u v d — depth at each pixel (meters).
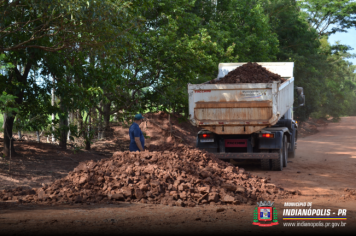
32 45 9.58
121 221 4.94
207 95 10.70
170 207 6.11
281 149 11.14
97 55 11.20
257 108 10.44
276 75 12.34
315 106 31.25
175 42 15.43
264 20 24.08
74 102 10.80
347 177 9.95
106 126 16.28
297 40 30.97
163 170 7.32
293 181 9.28
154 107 17.02
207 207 6.18
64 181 7.22
